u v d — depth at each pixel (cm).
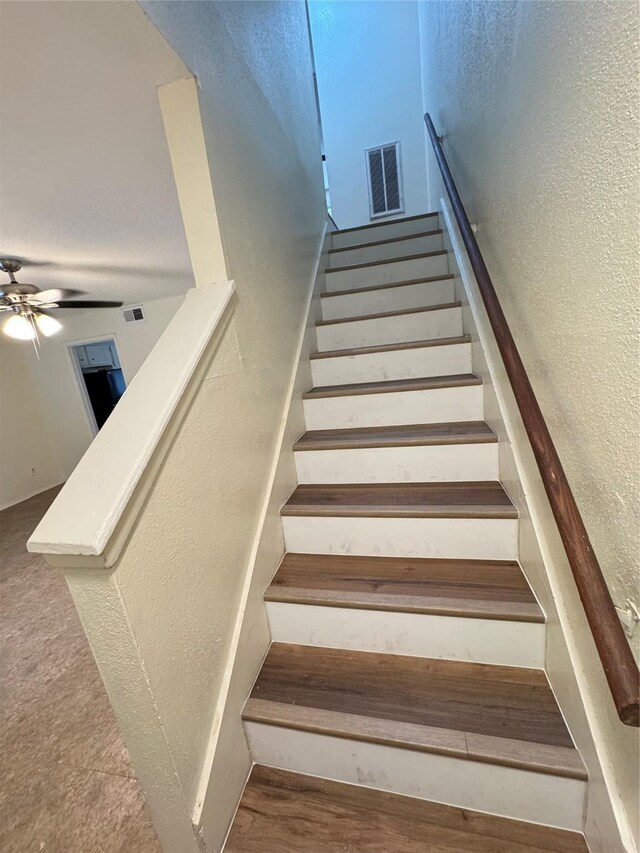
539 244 96
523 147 103
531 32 94
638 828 67
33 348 512
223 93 124
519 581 118
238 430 118
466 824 92
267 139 171
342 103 464
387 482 158
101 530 62
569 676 90
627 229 59
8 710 155
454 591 117
